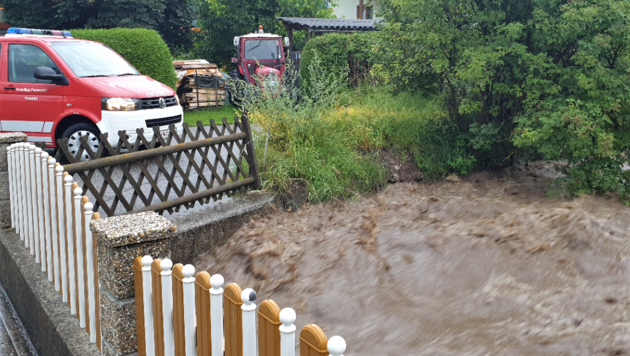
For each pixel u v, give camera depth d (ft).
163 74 46.37
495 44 26.76
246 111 27.61
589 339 12.77
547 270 16.67
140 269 9.16
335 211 23.11
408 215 22.81
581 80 24.47
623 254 17.54
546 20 25.25
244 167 23.48
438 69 27.50
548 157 25.66
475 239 19.34
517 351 12.39
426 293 15.69
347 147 27.40
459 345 12.82
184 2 77.05
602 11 24.22
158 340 9.06
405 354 12.61
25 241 16.71
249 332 6.70
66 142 16.11
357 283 16.47
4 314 16.33
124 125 25.86
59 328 11.87
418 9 28.45
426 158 29.01
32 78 26.63
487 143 28.27
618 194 25.31
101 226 9.64
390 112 31.09
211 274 17.25
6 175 18.38
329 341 5.30
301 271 17.28
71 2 64.95
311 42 49.39
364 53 48.80
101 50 29.71
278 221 21.18
